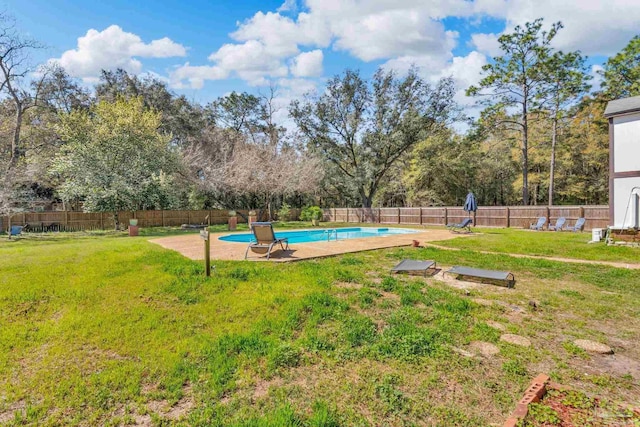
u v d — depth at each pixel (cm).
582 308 443
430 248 921
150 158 1975
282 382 272
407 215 2264
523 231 1503
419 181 2861
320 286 519
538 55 2094
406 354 313
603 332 369
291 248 909
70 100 2494
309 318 398
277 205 2834
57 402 249
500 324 389
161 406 245
